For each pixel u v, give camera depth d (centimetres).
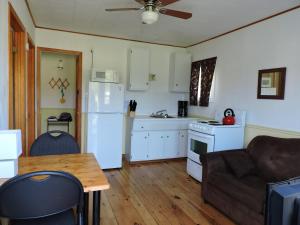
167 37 451
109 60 466
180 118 473
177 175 390
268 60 325
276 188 75
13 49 275
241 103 372
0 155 137
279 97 305
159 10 247
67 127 600
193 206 284
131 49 455
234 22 350
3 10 186
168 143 468
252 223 224
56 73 594
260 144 288
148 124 447
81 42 443
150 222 246
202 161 297
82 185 139
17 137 142
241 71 373
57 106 598
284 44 302
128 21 364
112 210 268
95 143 398
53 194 122
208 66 452
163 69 515
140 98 498
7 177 140
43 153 223
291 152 253
